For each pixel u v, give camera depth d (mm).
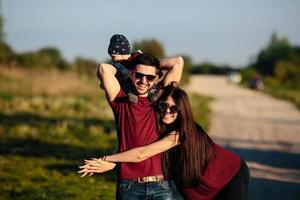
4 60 44312
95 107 25031
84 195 9367
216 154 4758
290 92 50688
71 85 33000
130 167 4551
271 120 25547
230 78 81500
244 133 20281
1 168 11672
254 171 12312
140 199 4570
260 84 60125
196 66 115938
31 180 10516
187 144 4590
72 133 17203
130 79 4652
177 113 4582
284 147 16797
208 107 31781
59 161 12734
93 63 50156
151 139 4559
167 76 4840
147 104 4602
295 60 80938
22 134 16688
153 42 43938
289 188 10469
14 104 23797
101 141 16203
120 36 4750
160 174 4578
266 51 88625
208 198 4762
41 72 36531
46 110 23516
